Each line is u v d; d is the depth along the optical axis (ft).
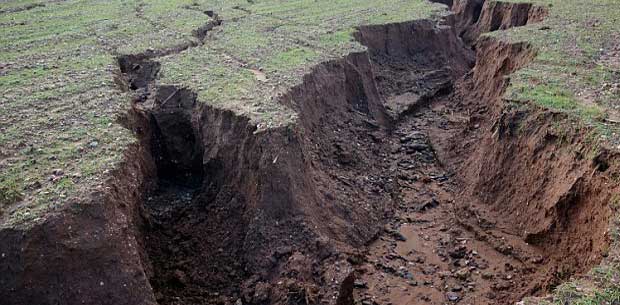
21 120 43.52
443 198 53.01
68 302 30.96
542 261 41.34
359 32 72.95
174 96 50.70
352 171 53.06
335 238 43.52
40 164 37.17
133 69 59.06
